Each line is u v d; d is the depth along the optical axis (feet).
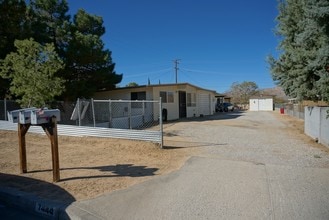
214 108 121.08
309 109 40.47
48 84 39.17
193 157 26.12
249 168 22.12
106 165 23.66
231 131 46.78
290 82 42.22
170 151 29.19
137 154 27.73
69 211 14.48
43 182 19.15
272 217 13.52
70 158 26.21
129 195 16.62
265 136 40.75
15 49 50.26
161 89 70.49
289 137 39.78
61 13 61.57
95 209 14.74
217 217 13.67
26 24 52.11
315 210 14.20
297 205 14.84
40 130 39.01
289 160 25.03
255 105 161.68
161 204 15.30
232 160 24.91
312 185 17.94
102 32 68.03
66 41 59.77
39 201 15.72
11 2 47.34
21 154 21.33
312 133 38.52
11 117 19.94
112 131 34.68
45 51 40.47
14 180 19.63
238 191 17.02
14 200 16.63
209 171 21.38
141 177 20.21
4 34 49.98
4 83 48.32
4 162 24.68
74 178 20.01
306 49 32.99
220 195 16.44
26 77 38.63
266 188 17.46
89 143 32.99
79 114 40.65
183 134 43.01
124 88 69.87
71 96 56.90
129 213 14.29
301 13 38.50
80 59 57.72
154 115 67.00
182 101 83.30
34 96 38.34
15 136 37.86
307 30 25.84
